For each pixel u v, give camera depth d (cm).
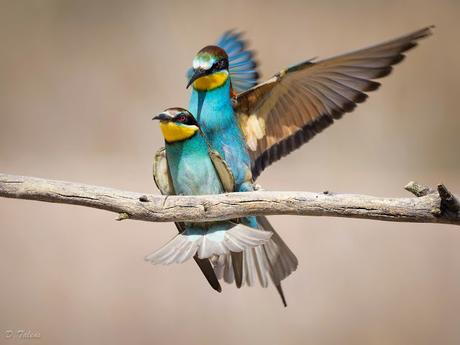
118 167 1591
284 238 1266
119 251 1250
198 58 812
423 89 1748
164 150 747
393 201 656
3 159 1622
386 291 1195
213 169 745
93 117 1714
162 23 1806
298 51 1791
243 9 1819
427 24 1817
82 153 1669
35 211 1353
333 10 1838
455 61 1769
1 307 1144
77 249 1252
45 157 1638
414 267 1237
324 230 1293
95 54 1783
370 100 1728
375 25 1825
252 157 821
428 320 1165
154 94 1738
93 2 1806
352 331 1141
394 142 1692
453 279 1220
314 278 1199
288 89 783
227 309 1148
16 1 1794
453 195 637
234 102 808
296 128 805
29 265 1211
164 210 673
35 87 1739
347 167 1614
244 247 691
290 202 670
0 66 1745
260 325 1134
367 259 1237
